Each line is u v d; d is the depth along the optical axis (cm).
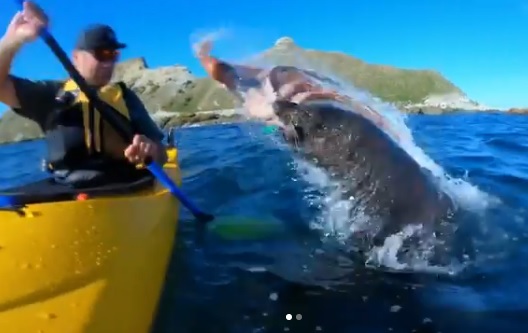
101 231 166
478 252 229
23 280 143
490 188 322
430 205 236
